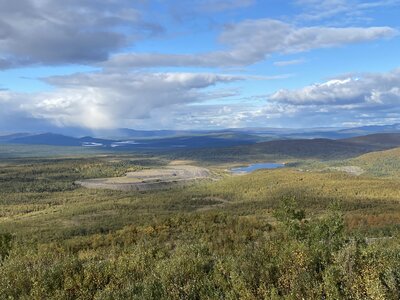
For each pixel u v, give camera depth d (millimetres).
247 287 13820
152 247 23125
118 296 14266
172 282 14891
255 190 173250
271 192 161375
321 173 192125
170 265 16219
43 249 31141
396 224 51750
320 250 16172
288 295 12547
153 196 182125
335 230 23703
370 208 101750
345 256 14375
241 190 178000
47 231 88000
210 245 28844
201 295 14078
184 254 19375
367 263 14031
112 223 93625
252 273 14539
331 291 12594
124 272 16750
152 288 14664
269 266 14609
